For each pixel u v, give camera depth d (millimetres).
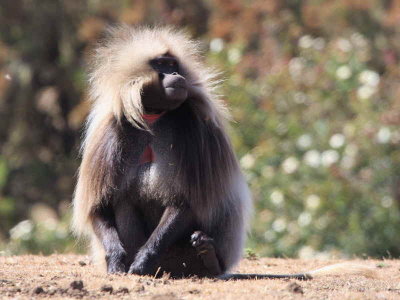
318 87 20469
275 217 18406
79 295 8211
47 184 26516
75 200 10086
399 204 18469
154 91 9812
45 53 28266
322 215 18188
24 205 25344
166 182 9711
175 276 10008
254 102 20609
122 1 27734
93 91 10656
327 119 19891
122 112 9852
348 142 18750
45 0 28141
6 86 27625
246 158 19062
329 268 10711
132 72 9867
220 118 10156
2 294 8242
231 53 21375
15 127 27547
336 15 28469
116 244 9633
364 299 8422
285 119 19984
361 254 17594
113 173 9711
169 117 9922
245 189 10508
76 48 28016
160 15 26500
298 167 18562
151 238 9570
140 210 9930
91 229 10055
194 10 27219
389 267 12078
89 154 9867
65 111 27656
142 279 9062
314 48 22078
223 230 10219
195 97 9945
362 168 18625
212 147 9828
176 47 10383
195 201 9680
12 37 28453
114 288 8484
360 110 19578
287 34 25344
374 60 26938
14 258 12211
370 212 18250
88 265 11211
